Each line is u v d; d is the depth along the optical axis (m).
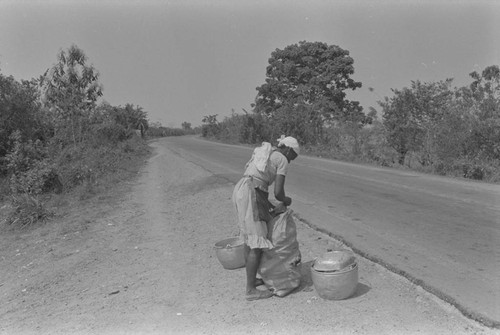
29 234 9.29
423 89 19.22
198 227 8.27
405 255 5.71
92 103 23.11
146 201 11.93
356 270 4.38
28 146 15.56
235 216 8.59
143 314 4.50
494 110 16.11
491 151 15.50
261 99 47.00
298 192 11.10
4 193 13.51
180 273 5.68
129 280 5.64
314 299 4.44
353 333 3.73
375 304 4.25
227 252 5.53
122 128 33.03
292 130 30.59
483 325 3.76
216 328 4.03
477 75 16.66
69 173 15.03
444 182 12.60
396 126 19.28
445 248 6.02
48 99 21.08
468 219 7.74
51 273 6.36
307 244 6.34
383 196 10.27
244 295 4.71
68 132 21.08
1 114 16.61
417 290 4.52
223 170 17.23
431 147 17.33
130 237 7.98
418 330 3.73
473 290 4.49
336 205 9.26
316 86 43.75
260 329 3.93
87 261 6.71
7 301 5.48
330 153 23.91
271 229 4.62
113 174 17.09
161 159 25.59
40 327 4.46
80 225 9.27
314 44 45.72
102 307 4.80
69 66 21.73
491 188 11.34
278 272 4.61
